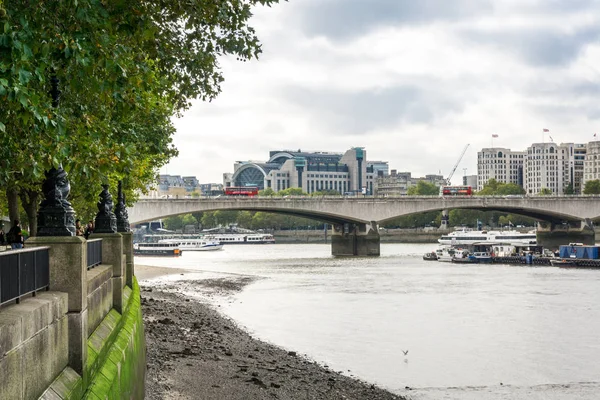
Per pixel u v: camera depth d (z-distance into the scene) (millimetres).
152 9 19406
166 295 70750
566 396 34156
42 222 14375
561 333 51594
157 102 35719
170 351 36031
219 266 131500
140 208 140875
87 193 34875
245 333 48719
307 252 195875
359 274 108875
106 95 16188
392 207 165250
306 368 37281
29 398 10672
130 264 35062
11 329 9758
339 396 31172
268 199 153250
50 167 14133
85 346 14320
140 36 18641
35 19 13117
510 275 107312
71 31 13758
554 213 173000
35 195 38812
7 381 9555
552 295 77375
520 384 36344
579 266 129375
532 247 145125
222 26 21891
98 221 25047
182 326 47000
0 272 10523
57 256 13898
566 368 40125
